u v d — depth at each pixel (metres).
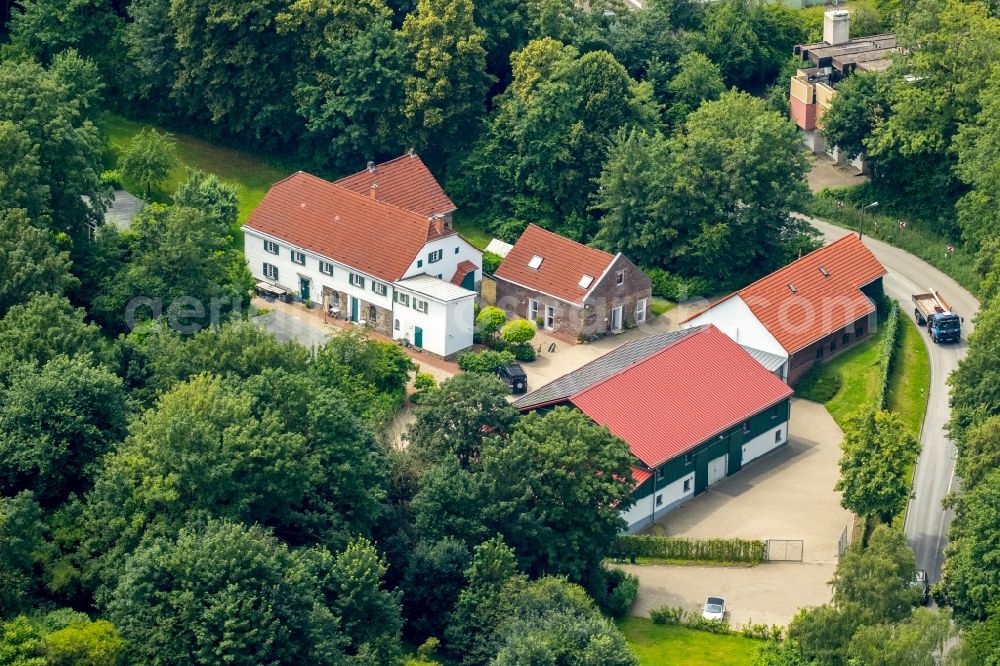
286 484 144.12
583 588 156.00
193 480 140.25
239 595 130.62
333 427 151.75
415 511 156.25
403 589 150.88
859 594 147.38
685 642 155.38
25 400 146.00
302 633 133.12
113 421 149.38
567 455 157.62
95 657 127.38
